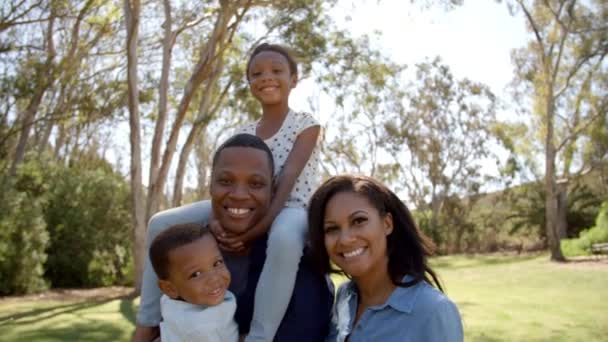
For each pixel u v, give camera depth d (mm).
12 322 10859
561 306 12258
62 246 18703
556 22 26516
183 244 2211
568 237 35625
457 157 39750
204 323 2191
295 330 2238
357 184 2248
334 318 2385
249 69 2980
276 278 2188
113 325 10297
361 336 2162
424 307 2064
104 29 19234
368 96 19672
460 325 2068
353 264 2172
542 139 29156
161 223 2535
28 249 16359
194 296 2205
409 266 2229
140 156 14820
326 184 2275
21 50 16891
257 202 2318
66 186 19109
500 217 40344
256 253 2389
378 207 2217
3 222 15602
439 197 40375
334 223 2193
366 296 2293
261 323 2191
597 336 8930
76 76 20062
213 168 2393
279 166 2740
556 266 23469
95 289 18203
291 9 15773
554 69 27156
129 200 20438
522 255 33375
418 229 2334
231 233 2332
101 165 30859
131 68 14477
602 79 28000
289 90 2947
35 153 19750
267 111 2941
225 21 13836
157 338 2416
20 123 18594
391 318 2129
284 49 3010
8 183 16391
